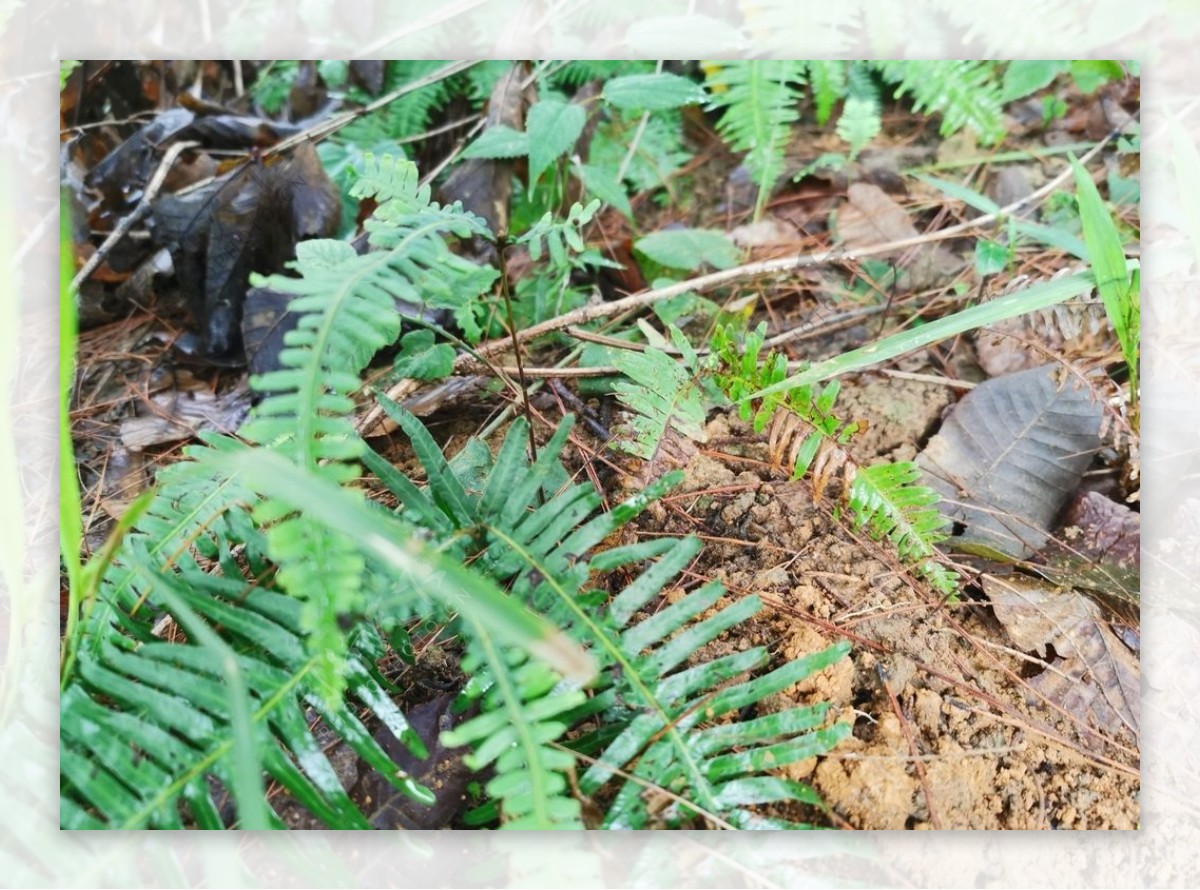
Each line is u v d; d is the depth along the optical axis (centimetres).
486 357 132
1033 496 120
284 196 146
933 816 93
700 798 83
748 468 123
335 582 79
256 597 89
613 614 87
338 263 96
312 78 172
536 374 132
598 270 160
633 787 84
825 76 170
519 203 155
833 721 98
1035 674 105
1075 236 153
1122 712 102
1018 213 165
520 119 160
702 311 149
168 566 94
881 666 103
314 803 81
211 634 77
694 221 175
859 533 116
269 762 81
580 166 154
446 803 93
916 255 159
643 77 142
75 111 155
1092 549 115
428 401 132
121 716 82
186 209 145
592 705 86
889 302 144
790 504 119
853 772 94
